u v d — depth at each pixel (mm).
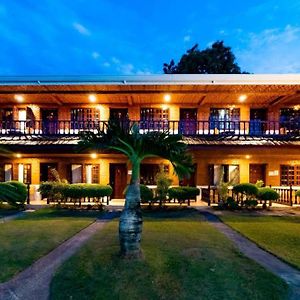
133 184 6145
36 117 17516
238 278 5031
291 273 5430
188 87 13953
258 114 17734
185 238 7797
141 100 16766
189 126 17125
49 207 13297
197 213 12117
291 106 17438
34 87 13930
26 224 9734
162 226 9445
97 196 13078
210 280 4934
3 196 6461
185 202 14602
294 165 16578
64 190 13023
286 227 9398
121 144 6215
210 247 6914
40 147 14180
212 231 8758
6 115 17594
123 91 14711
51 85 13461
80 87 13953
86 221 10258
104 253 6301
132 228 5949
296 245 7270
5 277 5168
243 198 13898
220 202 13789
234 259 6070
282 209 13172
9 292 4637
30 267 5691
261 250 6914
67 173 16938
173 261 5801
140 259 5805
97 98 16266
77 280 4945
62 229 8938
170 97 15977
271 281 4918
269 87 13750
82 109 17609
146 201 13062
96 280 4922
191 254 6293
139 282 4836
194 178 16719
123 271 5234
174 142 6211
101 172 16875
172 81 13164
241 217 11234
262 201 15055
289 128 15805
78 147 6707
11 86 13641
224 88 14086
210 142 14391
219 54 32375
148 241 7398
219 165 16641
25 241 7512
